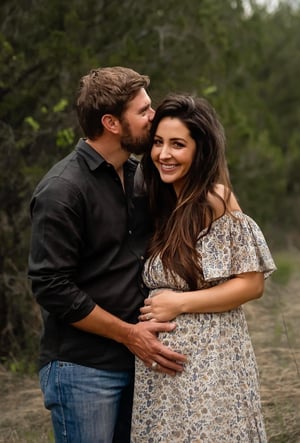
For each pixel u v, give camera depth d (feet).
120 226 11.09
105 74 11.02
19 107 24.17
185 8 29.32
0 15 24.82
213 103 31.22
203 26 30.22
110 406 11.19
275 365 19.60
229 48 34.01
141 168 11.48
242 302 11.04
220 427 10.82
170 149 10.93
